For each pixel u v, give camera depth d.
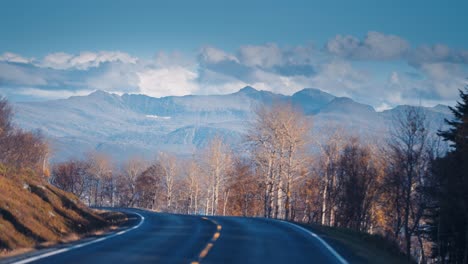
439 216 48.94
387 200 68.00
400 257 31.83
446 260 55.12
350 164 65.62
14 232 28.11
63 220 40.12
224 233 32.47
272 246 26.17
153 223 42.72
